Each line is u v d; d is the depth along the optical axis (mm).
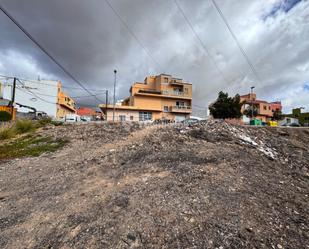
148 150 6359
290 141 8312
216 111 29047
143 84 36438
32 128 11242
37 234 2566
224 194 3398
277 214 2898
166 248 2238
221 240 2332
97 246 2301
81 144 7895
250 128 9922
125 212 2955
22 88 35719
